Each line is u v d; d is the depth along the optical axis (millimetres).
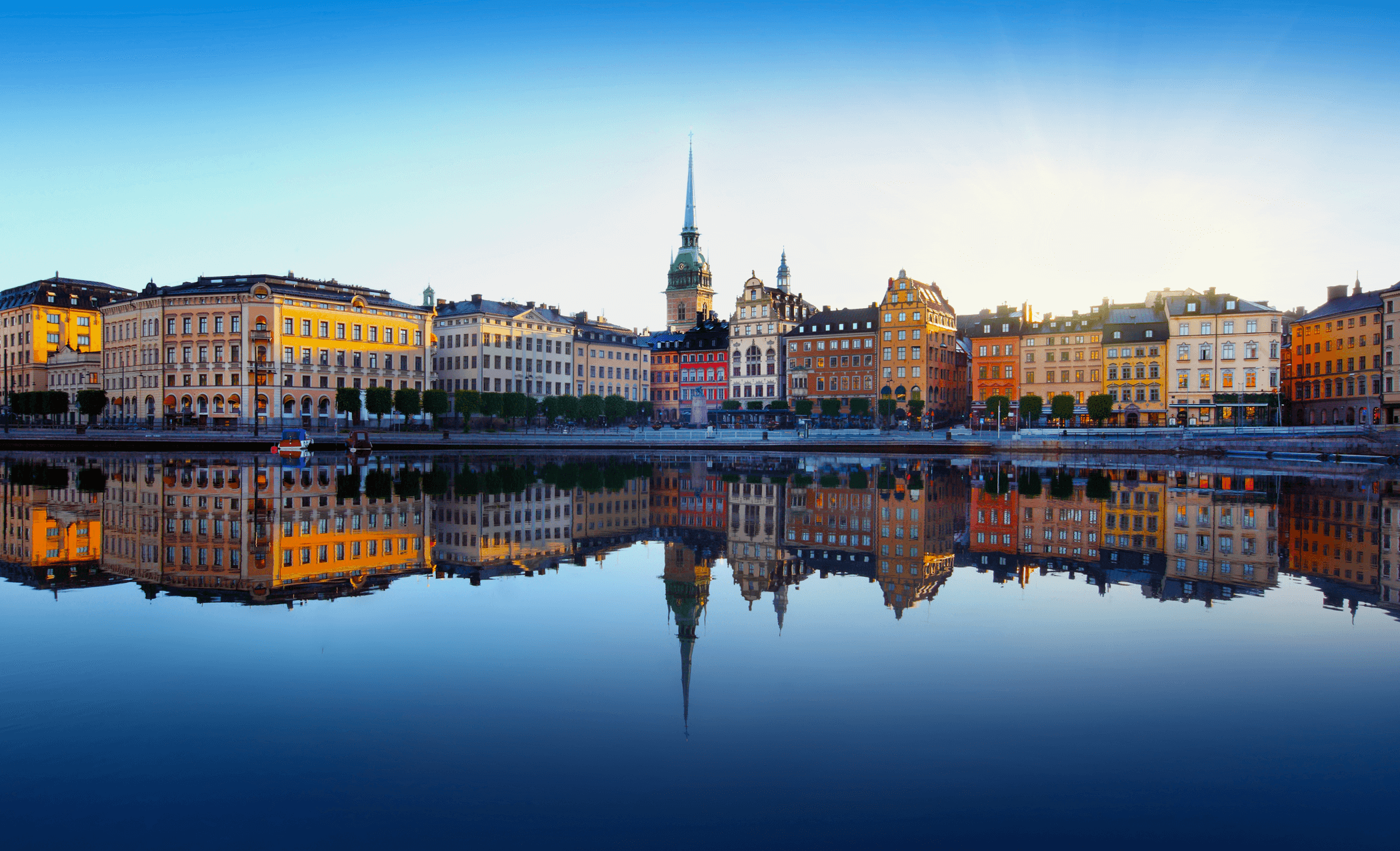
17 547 26719
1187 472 71125
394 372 134250
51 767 10516
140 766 10562
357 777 10328
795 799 9859
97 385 136000
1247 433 97125
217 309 120500
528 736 11602
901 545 30172
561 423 146750
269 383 119750
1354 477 63469
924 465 82250
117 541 27969
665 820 9344
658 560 26672
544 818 9383
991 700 13094
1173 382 141375
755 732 11836
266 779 10266
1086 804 9797
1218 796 9984
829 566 25688
